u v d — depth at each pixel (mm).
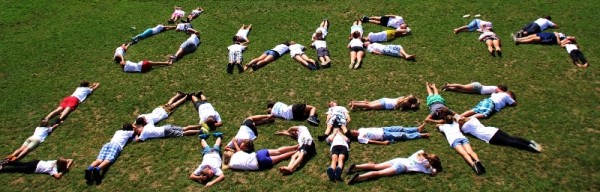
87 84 17875
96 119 16531
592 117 15148
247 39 20594
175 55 19531
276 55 19125
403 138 14594
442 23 21062
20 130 16281
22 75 19250
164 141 15242
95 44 21188
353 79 17719
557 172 13102
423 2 22922
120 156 14766
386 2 23125
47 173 14289
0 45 21406
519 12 21688
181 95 17125
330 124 14891
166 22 22625
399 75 17797
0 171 14492
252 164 13781
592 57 18219
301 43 20188
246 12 23000
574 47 18328
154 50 20422
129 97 17562
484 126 14672
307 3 23438
